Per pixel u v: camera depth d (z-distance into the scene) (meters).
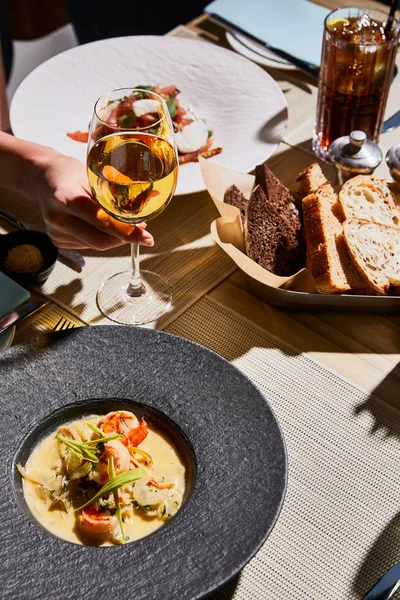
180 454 0.95
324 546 0.90
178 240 1.33
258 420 0.95
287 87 1.71
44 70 1.61
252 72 1.63
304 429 1.03
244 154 1.46
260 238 1.21
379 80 1.42
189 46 1.68
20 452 0.92
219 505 0.86
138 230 1.12
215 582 0.80
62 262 1.26
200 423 0.95
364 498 0.95
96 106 1.11
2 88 2.22
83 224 1.16
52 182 1.21
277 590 0.86
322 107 1.50
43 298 1.20
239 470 0.90
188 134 1.48
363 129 1.49
